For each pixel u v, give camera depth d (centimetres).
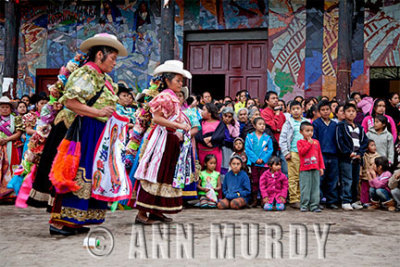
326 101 789
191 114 759
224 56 1553
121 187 464
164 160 518
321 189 793
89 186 443
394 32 1415
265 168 791
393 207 741
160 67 543
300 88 1476
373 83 1823
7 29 1429
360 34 1439
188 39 1575
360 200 830
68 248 397
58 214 440
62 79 448
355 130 784
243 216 638
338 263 356
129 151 556
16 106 852
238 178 764
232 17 1530
